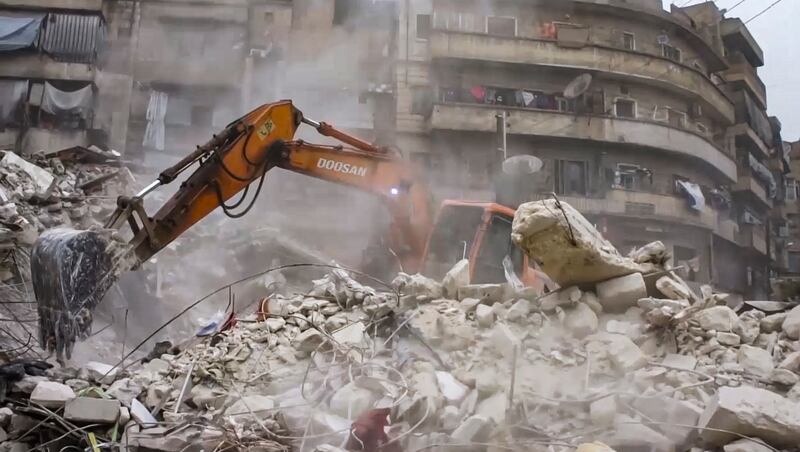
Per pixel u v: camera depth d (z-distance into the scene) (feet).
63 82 73.67
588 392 15.48
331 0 83.97
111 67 75.46
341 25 84.84
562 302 19.35
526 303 19.51
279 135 27.99
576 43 84.69
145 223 23.47
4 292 30.83
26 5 74.64
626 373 16.20
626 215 83.25
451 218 31.09
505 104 84.17
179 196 24.99
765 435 12.51
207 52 77.61
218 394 18.10
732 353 16.92
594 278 19.72
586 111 84.58
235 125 26.71
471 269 28.76
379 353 18.83
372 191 30.30
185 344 22.99
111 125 73.61
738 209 107.34
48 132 71.72
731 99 109.70
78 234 21.24
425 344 18.76
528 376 16.52
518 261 29.86
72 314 20.43
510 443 13.78
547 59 84.12
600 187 83.71
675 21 93.09
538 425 14.61
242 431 15.38
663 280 19.95
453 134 81.10
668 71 89.04
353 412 15.72
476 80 84.07
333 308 22.15
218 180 25.67
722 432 12.78
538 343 18.02
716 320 17.94
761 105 120.98
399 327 19.48
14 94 72.02
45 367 19.65
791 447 12.43
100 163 58.75
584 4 88.12
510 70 84.74
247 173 26.76
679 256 86.89
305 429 15.14
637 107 88.74
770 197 118.32
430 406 15.12
